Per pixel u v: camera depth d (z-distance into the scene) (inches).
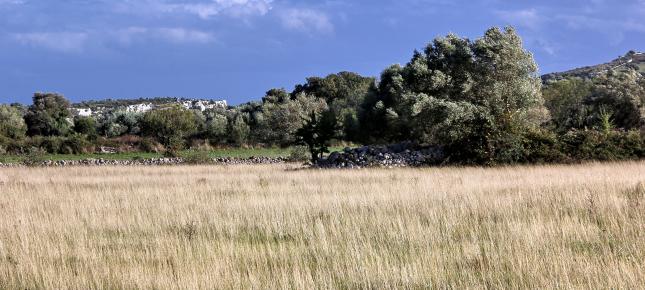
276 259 341.1
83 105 5826.8
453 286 275.6
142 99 6402.6
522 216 452.8
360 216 473.4
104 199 654.5
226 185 812.0
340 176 909.8
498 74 1512.1
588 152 1159.6
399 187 691.4
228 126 2659.9
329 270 309.9
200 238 399.2
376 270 305.7
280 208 529.3
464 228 420.2
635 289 257.9
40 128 3176.7
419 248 356.2
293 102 2842.0
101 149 2204.7
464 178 792.9
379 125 2369.6
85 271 318.3
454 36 1588.3
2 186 842.2
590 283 267.7
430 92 1599.4
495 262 311.1
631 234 373.7
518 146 1153.4
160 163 1675.7
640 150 1163.9
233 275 298.0
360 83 4062.5
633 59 5944.9
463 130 1205.1
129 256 353.4
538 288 267.3
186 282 289.1
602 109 1923.0
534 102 1509.6
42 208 573.6
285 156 1919.3
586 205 484.7
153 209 551.8
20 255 357.7
